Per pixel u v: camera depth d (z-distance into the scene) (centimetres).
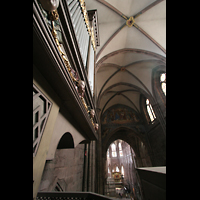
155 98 1313
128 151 3052
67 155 528
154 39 1029
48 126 130
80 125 267
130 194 2528
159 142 1331
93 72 507
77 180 643
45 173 355
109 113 1939
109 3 862
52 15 122
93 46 550
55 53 105
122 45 1162
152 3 891
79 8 342
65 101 171
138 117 1842
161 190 98
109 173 3712
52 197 235
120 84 1584
